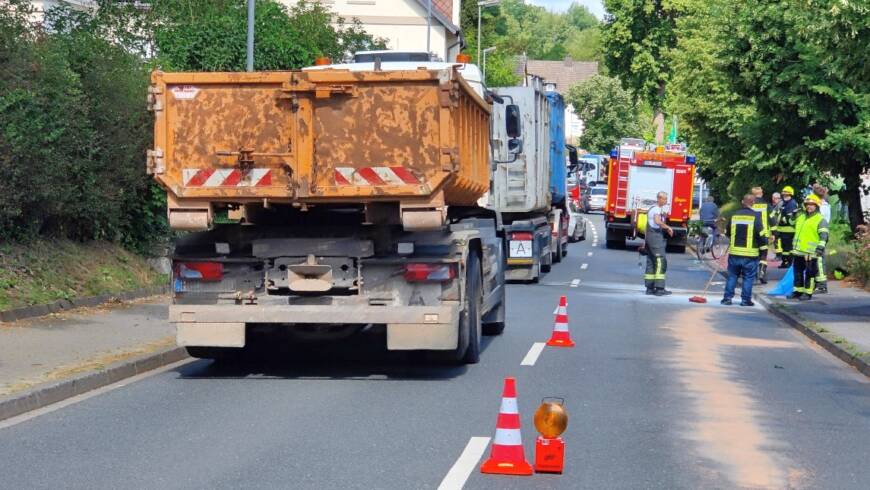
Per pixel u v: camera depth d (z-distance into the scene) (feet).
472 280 45.88
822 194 78.69
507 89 89.25
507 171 89.20
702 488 26.89
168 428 33.27
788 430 34.30
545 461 28.07
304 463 28.81
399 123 40.96
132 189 68.33
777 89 87.35
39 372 40.24
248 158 41.39
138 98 67.77
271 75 40.93
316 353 50.67
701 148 133.39
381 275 42.57
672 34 248.32
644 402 38.45
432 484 26.76
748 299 79.20
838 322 63.57
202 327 42.57
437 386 41.32
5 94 54.24
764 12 88.38
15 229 60.03
